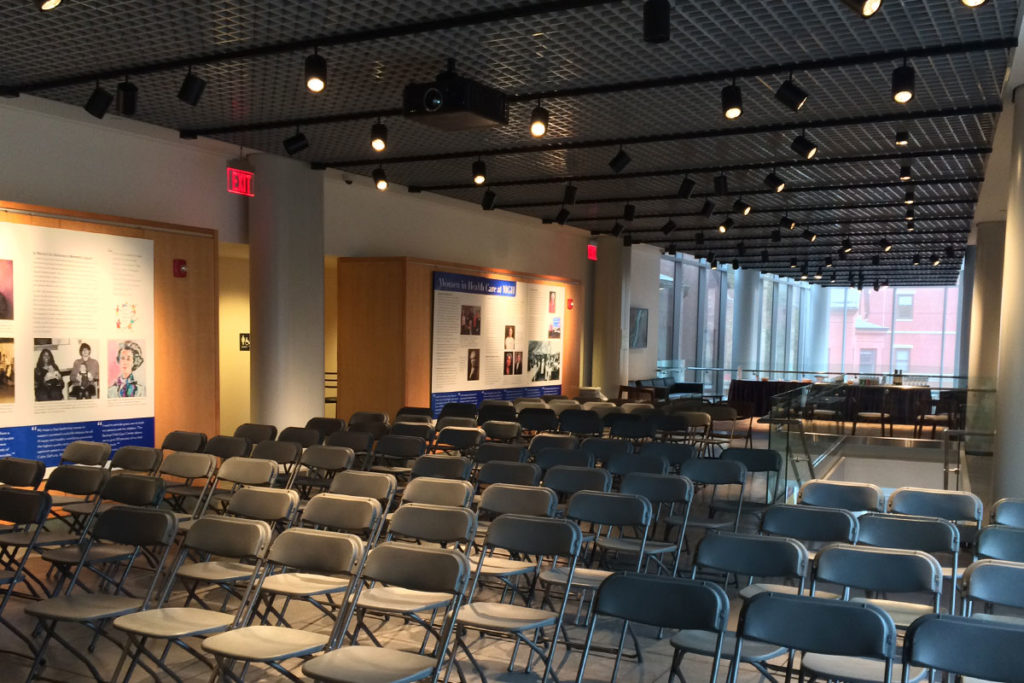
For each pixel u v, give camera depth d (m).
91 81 7.40
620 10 5.57
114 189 9.22
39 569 6.37
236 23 5.97
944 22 5.67
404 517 4.70
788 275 27.27
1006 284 6.84
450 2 5.52
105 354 8.38
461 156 9.91
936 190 11.95
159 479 5.43
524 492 5.30
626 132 8.87
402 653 3.65
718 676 4.53
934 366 30.86
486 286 13.95
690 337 23.53
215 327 9.59
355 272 12.35
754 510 6.77
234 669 4.48
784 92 6.68
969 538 6.07
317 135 9.26
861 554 3.90
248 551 4.27
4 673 4.40
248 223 10.78
